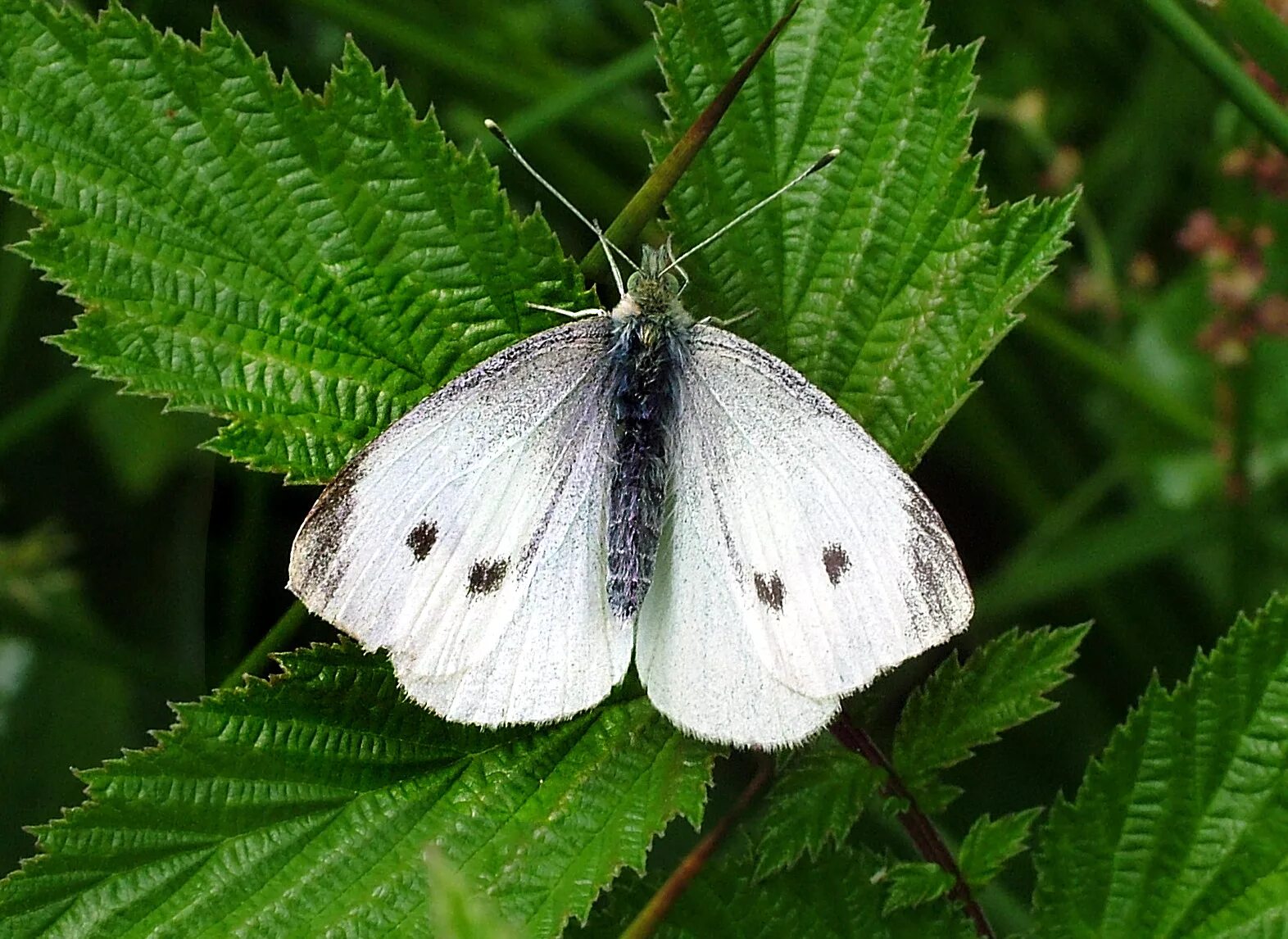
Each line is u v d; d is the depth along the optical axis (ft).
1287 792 0.59
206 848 0.57
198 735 0.57
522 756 0.59
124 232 0.58
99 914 0.56
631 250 0.63
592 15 0.80
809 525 0.58
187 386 0.58
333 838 0.58
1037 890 0.59
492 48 0.75
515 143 0.71
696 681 0.59
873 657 0.58
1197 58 0.63
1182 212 0.79
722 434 0.60
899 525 0.57
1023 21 0.80
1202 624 0.76
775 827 0.58
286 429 0.59
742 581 0.59
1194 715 0.59
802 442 0.59
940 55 0.60
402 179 0.59
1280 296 0.72
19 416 0.71
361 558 0.57
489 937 0.40
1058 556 0.76
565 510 0.60
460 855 0.57
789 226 0.61
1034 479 0.78
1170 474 0.76
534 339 0.59
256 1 0.76
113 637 0.72
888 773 0.58
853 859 0.59
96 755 0.73
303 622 0.63
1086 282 0.75
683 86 0.61
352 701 0.58
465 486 0.59
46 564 0.72
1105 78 0.80
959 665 0.59
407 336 0.60
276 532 0.68
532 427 0.59
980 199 0.60
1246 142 0.69
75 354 0.58
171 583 0.76
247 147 0.59
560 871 0.57
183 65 0.58
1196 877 0.59
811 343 0.61
